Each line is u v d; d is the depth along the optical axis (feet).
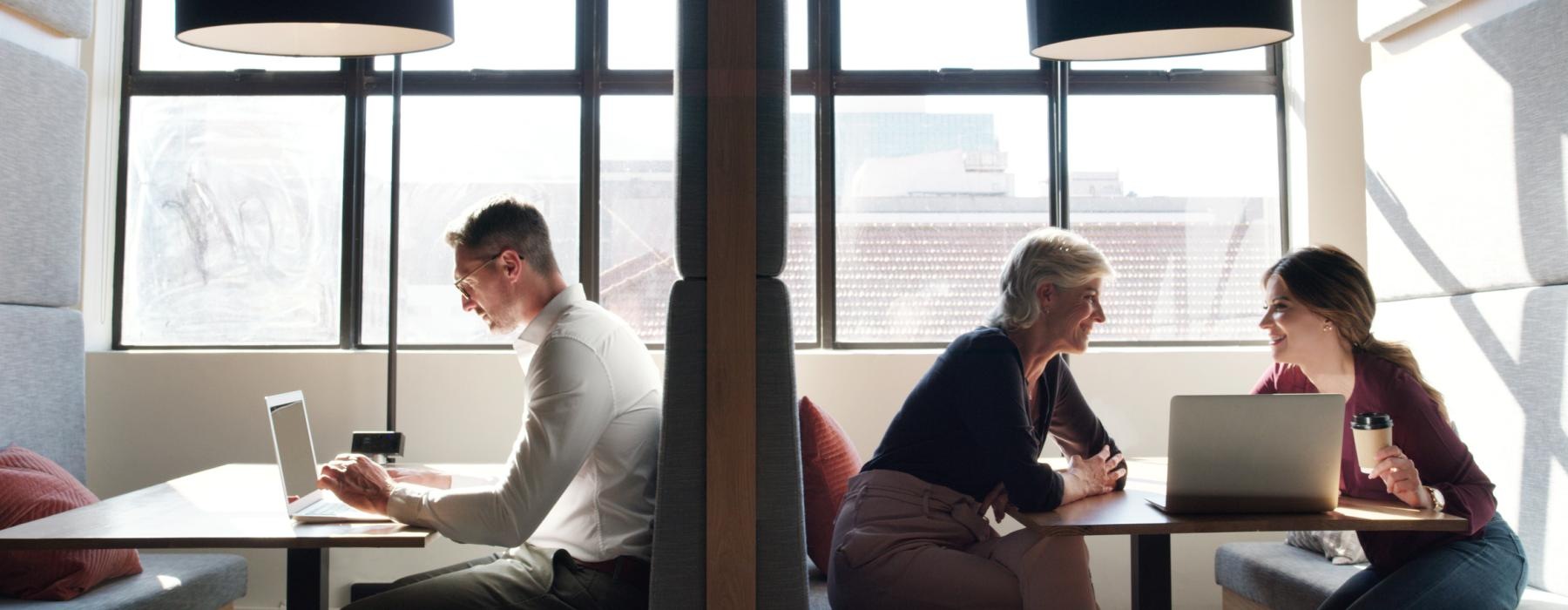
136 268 11.34
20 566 7.16
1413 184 9.89
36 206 9.29
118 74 11.34
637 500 6.40
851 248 11.66
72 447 9.66
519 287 6.78
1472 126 9.08
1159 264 11.72
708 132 5.74
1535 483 8.29
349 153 11.43
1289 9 7.88
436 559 10.93
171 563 8.82
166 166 11.41
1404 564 6.69
